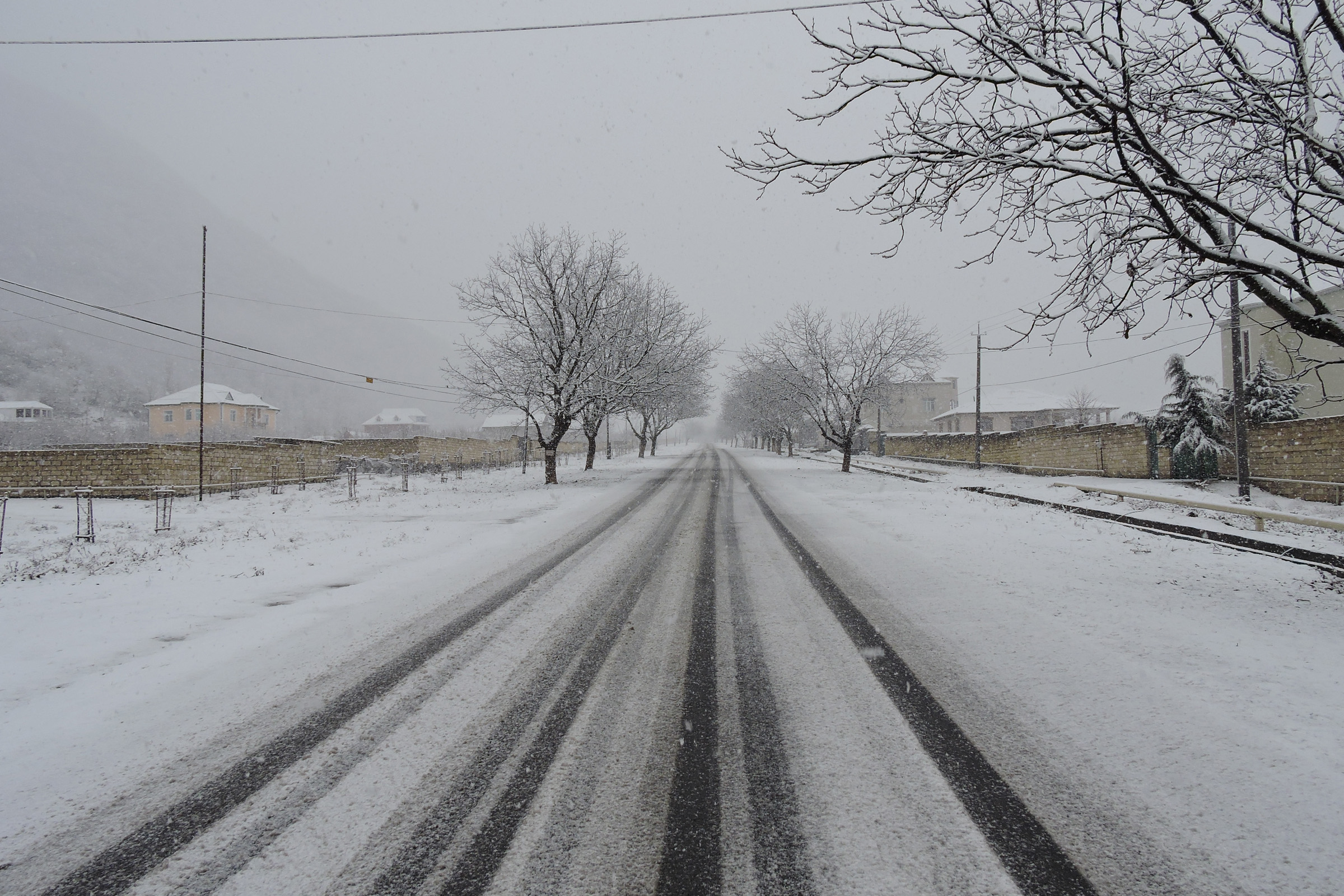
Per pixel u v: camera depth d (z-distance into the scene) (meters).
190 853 2.27
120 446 21.25
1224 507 9.69
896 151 4.80
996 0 4.29
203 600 5.97
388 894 2.03
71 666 4.26
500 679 3.90
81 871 2.19
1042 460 25.09
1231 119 4.56
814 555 7.82
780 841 2.27
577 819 2.42
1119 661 3.96
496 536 9.85
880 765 2.80
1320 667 3.75
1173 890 1.99
